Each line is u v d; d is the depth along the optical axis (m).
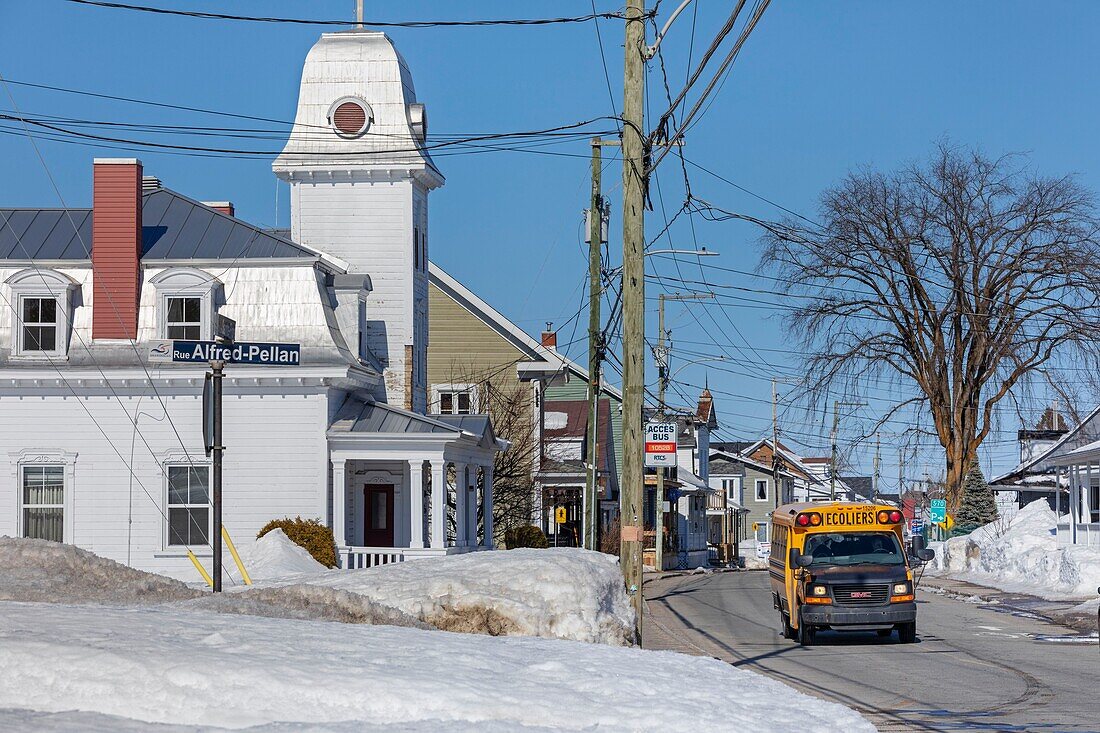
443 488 36.56
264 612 18.20
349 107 44.28
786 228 57.97
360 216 44.25
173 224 39.38
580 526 61.41
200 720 9.59
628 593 22.19
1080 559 40.22
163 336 36.78
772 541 31.19
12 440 36.41
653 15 21.20
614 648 15.56
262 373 36.00
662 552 69.75
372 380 38.94
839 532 27.38
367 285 40.00
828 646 25.81
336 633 13.75
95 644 11.17
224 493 36.31
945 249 57.75
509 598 21.59
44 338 36.81
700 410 96.69
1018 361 56.22
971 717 15.42
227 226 39.22
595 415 40.06
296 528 35.28
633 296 21.88
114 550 36.12
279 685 10.20
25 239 38.81
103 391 36.44
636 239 21.77
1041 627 30.00
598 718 10.23
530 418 56.47
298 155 44.09
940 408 58.66
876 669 21.11
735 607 38.28
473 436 38.97
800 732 10.44
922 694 17.75
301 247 38.47
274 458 36.31
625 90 21.38
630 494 22.17
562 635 21.08
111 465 36.28
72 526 36.16
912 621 25.94
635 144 21.38
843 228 58.53
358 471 40.75
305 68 44.72
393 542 40.75
